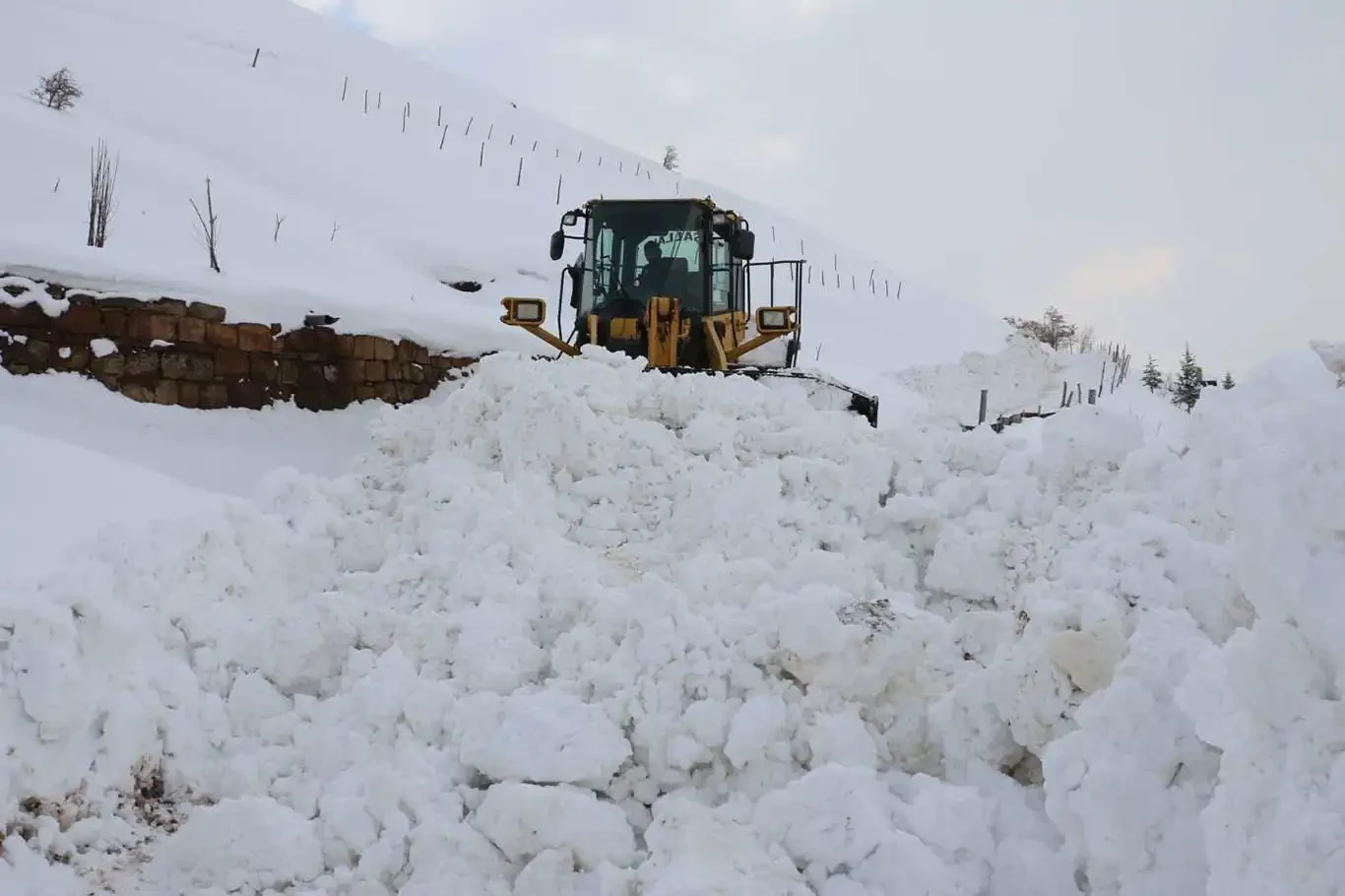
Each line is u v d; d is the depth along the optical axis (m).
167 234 16.17
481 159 33.41
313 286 16.19
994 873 2.72
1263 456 2.24
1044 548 4.42
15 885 2.74
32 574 3.81
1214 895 2.11
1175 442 4.92
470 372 10.30
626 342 9.21
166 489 5.43
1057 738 2.93
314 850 2.86
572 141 47.53
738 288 10.68
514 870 2.82
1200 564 3.38
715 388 6.55
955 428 7.83
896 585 4.74
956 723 3.22
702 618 3.50
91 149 18.31
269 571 4.34
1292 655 2.10
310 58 40.84
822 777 2.83
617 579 4.74
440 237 23.34
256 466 7.54
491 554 4.34
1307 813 1.94
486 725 3.20
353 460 6.68
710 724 3.19
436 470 5.62
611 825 2.88
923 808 2.81
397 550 4.77
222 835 2.83
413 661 3.75
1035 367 20.17
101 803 3.08
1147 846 2.46
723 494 5.21
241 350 8.21
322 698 3.76
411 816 2.95
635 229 9.73
